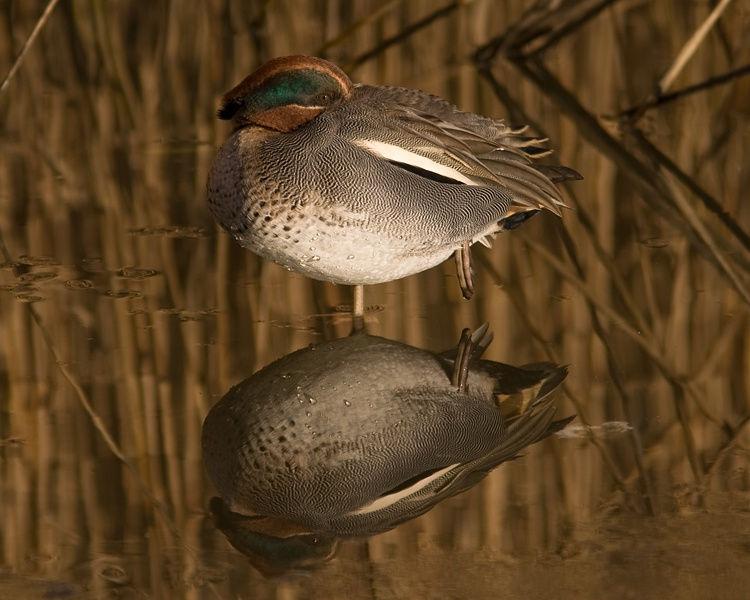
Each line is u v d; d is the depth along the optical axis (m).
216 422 8.41
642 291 10.96
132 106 15.84
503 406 8.81
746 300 10.80
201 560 6.78
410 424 8.50
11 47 17.11
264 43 17.59
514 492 7.62
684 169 14.13
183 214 12.50
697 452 8.16
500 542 7.03
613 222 12.61
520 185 10.16
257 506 7.39
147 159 14.06
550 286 11.02
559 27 18.06
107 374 9.09
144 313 10.16
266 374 9.12
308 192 9.08
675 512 7.35
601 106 16.19
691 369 9.48
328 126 9.34
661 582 6.63
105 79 16.66
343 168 9.15
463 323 10.16
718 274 11.38
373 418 8.55
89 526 7.10
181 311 10.23
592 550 6.93
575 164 14.12
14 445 8.05
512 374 9.31
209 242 11.80
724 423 8.60
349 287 10.86
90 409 8.55
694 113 15.98
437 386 9.05
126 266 11.16
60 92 16.22
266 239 9.30
